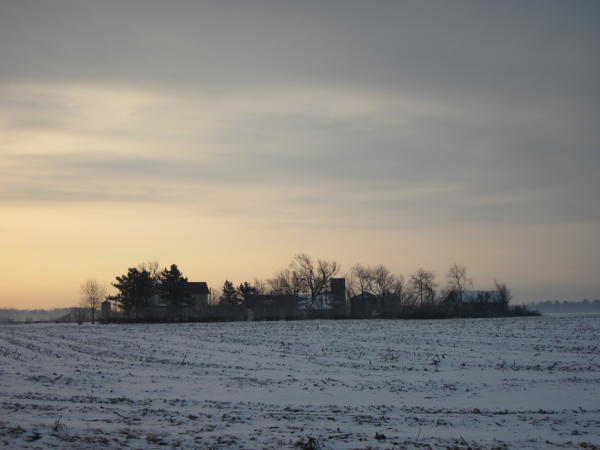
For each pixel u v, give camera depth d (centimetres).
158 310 12206
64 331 7169
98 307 14188
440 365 3089
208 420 1659
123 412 1770
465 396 2164
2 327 9144
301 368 3044
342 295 14600
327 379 2605
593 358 3266
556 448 1345
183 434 1429
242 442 1352
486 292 13575
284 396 2159
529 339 4594
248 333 6069
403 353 3744
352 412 1842
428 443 1391
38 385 2389
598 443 1413
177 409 1852
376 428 1588
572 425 1645
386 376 2703
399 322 8338
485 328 6250
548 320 8331
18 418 1589
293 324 8212
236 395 2180
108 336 5875
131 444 1293
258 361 3381
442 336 5131
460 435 1499
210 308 13812
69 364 3225
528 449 1331
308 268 14000
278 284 14250
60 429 1412
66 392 2200
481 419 1734
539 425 1645
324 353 3816
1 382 2462
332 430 1542
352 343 4562
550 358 3297
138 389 2303
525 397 2138
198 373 2836
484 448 1338
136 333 6397
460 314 10962
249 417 1720
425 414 1819
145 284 11725
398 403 2023
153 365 3197
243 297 13862
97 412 1758
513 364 3066
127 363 3297
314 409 1891
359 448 1323
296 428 1559
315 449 1297
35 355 3775
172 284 11794
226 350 4106
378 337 5178
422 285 14750
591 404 1994
